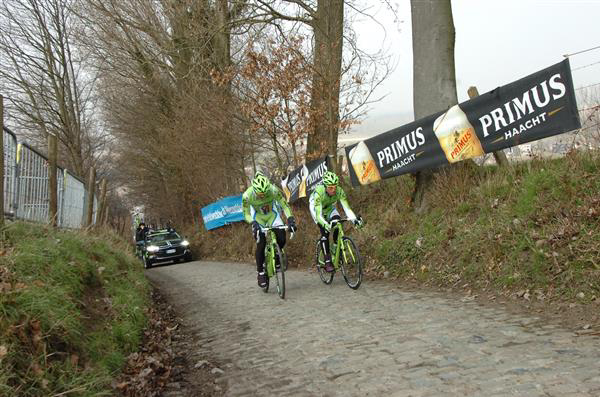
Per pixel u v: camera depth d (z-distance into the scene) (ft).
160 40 62.39
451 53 29.30
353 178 35.22
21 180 22.34
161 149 78.95
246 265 45.78
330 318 18.22
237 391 12.08
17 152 21.74
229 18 51.72
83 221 39.65
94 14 68.90
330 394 10.96
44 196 25.86
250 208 25.68
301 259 38.65
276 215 25.54
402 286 23.17
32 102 92.99
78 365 11.66
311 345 14.99
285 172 46.73
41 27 88.02
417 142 28.37
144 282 28.19
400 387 10.71
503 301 17.65
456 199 26.45
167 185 99.76
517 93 21.65
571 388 9.48
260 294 26.20
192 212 86.79
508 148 23.47
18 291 11.68
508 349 12.32
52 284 14.25
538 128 20.99
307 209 43.37
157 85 75.92
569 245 17.20
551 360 11.15
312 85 40.96
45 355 10.47
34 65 89.45
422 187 29.63
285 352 14.69
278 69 41.06
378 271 27.22
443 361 11.99
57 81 94.99
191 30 51.37
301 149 44.86
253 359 14.49
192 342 17.75
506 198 23.38
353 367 12.46
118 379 12.56
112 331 14.97
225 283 33.09
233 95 48.67
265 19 43.50
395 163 30.50
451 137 25.77
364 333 15.55
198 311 23.73
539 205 20.34
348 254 24.35
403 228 28.81
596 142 20.67
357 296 21.90
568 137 22.18
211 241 68.95
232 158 60.08
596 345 11.83
